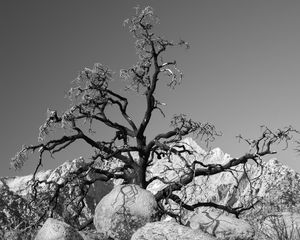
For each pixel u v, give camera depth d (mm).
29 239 12469
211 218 10805
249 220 13688
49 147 18891
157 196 18141
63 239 9586
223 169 19078
